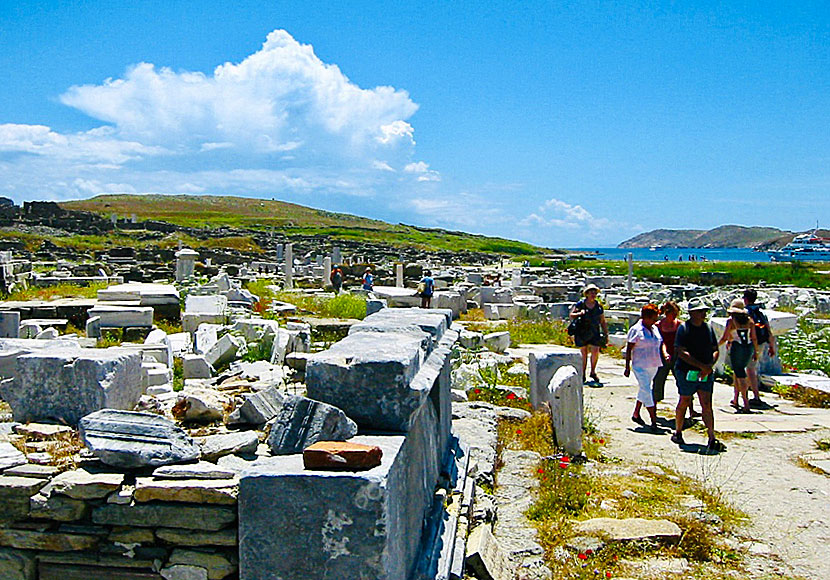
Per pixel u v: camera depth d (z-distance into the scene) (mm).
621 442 8797
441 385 5746
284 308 17703
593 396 11766
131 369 5762
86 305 14844
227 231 76562
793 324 12758
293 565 3422
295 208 151875
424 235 121312
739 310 10750
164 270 34312
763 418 10203
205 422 5512
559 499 6230
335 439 4008
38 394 5285
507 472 6980
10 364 7207
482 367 11703
